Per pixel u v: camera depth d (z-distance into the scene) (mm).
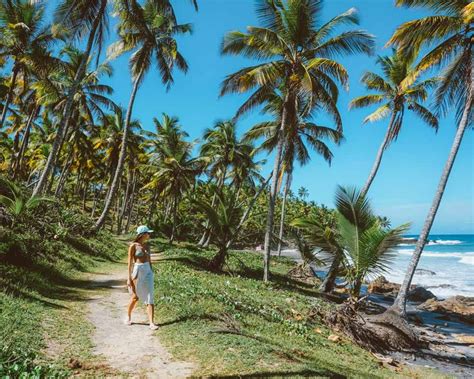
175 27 24734
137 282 7707
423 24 14383
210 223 21672
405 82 16094
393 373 8859
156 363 6004
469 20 13844
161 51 24625
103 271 15117
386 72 23531
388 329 13188
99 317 8312
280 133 19734
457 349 13570
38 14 23266
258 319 10391
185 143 34531
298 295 17094
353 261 12344
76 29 17594
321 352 8945
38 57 23312
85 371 5445
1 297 7719
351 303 12531
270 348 7293
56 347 6184
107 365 5777
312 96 18109
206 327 7910
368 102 23578
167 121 35656
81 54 29219
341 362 8484
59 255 14250
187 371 5781
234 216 21562
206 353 6469
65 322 7438
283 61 19172
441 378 9375
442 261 61125
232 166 41625
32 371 4840
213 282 15406
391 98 22984
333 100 19641
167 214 50156
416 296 26875
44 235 15266
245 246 52156
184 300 10023
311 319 12352
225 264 22156
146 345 6750
